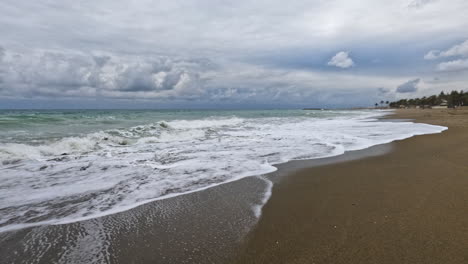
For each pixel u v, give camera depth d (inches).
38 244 101.4
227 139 408.5
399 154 281.9
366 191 161.0
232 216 127.7
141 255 94.6
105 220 123.0
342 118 1153.4
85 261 90.6
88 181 182.5
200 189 167.8
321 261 88.9
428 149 309.3
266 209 136.3
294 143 364.8
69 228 114.9
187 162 244.2
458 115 1254.9
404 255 90.2
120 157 266.2
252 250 97.2
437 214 122.9
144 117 1052.5
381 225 114.0
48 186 171.3
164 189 167.3
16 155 254.4
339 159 259.8
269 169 219.3
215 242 103.3
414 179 183.0
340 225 115.8
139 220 123.3
